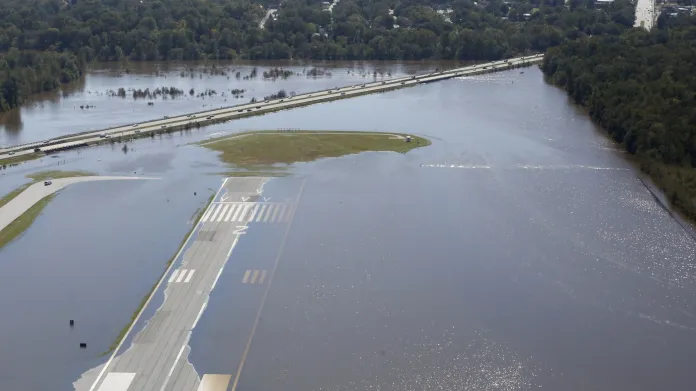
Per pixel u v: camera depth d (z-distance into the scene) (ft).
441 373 623.36
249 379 615.16
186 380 613.93
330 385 608.60
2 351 654.53
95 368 630.74
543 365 632.38
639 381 613.52
